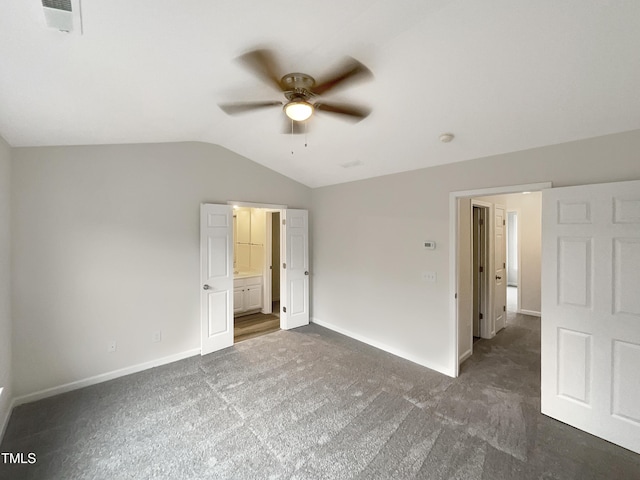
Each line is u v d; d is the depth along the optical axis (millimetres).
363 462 1979
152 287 3383
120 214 3162
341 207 4500
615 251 2119
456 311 3184
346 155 3539
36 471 1887
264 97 2387
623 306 2096
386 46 1713
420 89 2139
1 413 2227
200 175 3736
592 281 2225
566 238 2346
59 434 2242
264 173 4371
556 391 2418
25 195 2648
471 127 2506
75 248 2908
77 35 1396
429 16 1485
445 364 3254
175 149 3535
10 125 2164
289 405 2631
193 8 1333
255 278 5613
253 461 1986
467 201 3762
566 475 1872
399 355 3707
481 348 4000
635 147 2109
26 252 2658
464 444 2145
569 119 2178
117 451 2068
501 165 2801
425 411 2541
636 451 2049
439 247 3295
